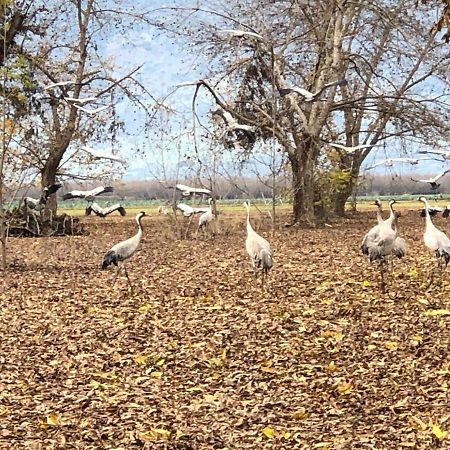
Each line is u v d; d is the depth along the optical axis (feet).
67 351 44.21
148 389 36.86
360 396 34.42
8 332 49.32
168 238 110.73
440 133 127.34
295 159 127.54
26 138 109.40
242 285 63.05
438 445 28.68
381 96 123.65
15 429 32.09
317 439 29.68
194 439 30.27
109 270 76.28
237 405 34.01
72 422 32.63
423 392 34.45
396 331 45.34
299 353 41.55
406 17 124.77
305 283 63.26
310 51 125.90
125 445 29.94
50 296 61.36
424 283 61.11
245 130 100.63
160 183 116.16
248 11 120.67
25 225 118.83
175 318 51.19
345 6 122.93
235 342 44.27
